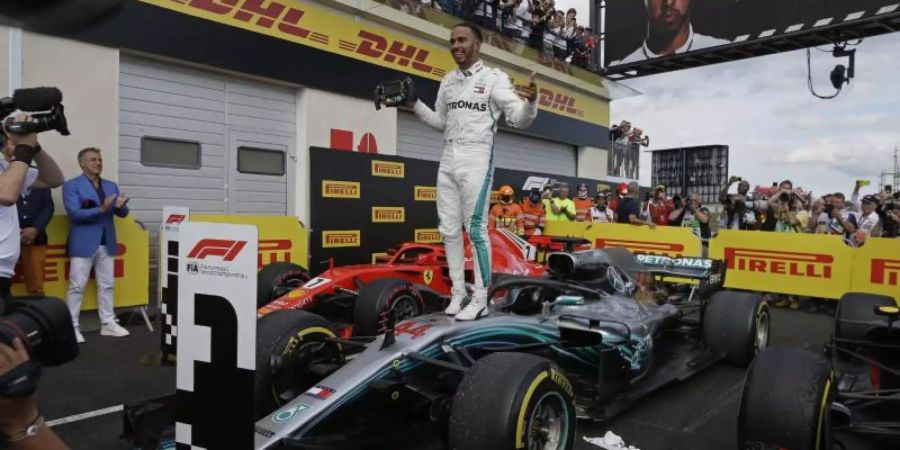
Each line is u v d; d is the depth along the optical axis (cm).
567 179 1412
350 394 280
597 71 1625
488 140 364
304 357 333
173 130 801
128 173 756
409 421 325
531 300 411
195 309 202
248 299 189
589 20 1708
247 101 885
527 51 1382
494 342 356
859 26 1215
